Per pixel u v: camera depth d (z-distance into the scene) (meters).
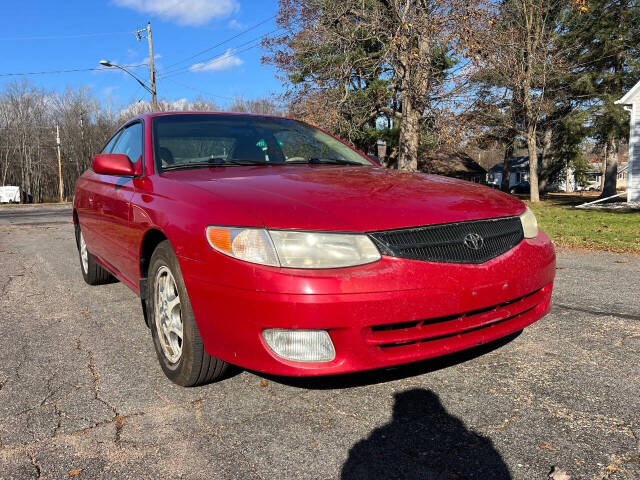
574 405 2.36
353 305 2.07
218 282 2.23
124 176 3.39
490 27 14.62
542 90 23.05
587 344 3.14
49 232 11.30
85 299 4.53
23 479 1.89
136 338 3.46
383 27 15.00
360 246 2.17
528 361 2.88
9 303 4.43
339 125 16.80
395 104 19.73
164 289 2.79
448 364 2.86
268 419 2.30
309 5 16.19
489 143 24.48
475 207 2.59
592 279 5.07
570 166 37.28
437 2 13.97
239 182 2.70
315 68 17.42
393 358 2.19
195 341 2.47
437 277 2.21
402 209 2.39
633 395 2.45
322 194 2.49
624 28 24.77
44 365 2.99
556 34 22.53
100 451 2.07
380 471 1.90
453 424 2.22
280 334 2.13
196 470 1.93
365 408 2.38
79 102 61.44
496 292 2.37
